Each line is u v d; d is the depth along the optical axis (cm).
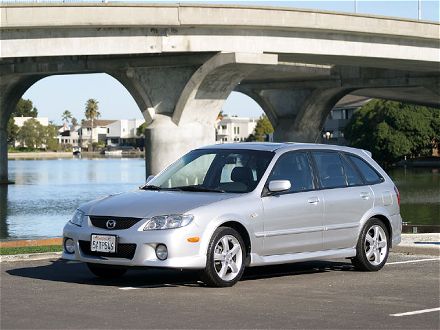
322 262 1711
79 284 1382
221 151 1508
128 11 4628
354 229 1552
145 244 1298
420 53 6116
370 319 1106
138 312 1130
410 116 11150
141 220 1316
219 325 1053
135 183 7794
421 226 3125
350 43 5650
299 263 1694
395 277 1499
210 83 5253
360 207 1564
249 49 5122
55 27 4519
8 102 7231
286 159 1485
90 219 1358
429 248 1852
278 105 8244
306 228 1470
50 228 3875
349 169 1586
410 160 12081
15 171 10969
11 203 5394
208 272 1327
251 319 1093
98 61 5484
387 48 5884
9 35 4472
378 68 7262
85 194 6234
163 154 5319
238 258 1370
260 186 1423
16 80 6931
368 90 8525
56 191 6594
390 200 1628
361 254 1560
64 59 5522
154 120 5388
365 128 11644
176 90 5359
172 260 1292
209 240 1323
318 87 7800
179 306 1177
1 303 1195
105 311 1137
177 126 5338
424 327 1061
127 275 1499
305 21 5238
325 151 1560
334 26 5388
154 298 1241
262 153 1481
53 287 1347
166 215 1312
